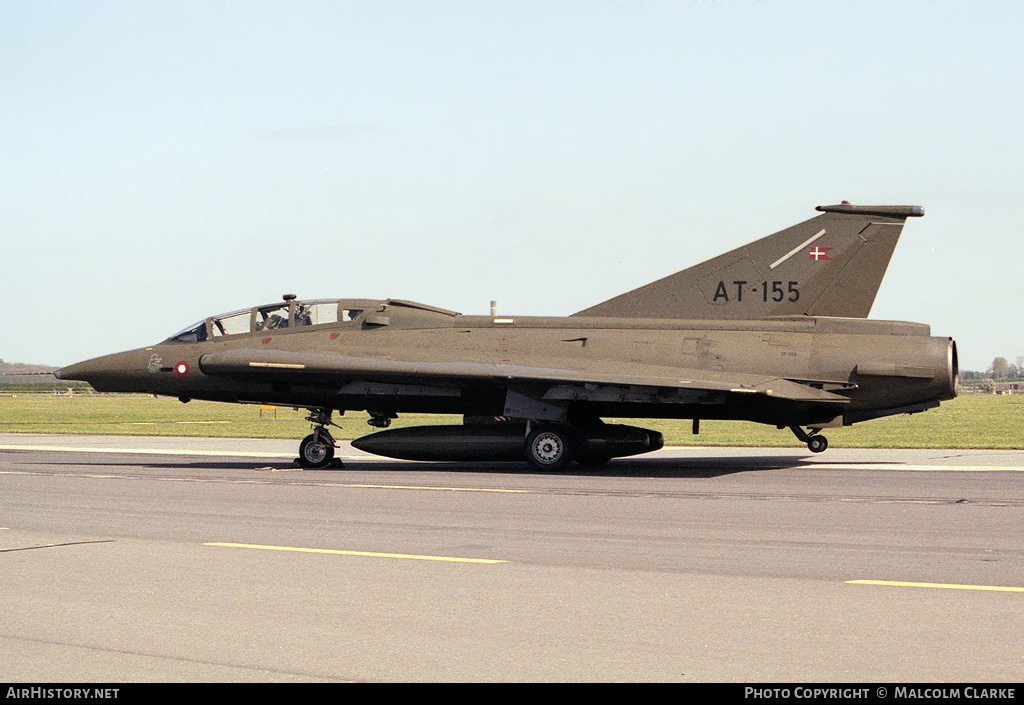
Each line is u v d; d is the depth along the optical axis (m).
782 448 44.88
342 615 12.07
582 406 34.00
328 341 35.56
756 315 33.66
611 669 9.95
